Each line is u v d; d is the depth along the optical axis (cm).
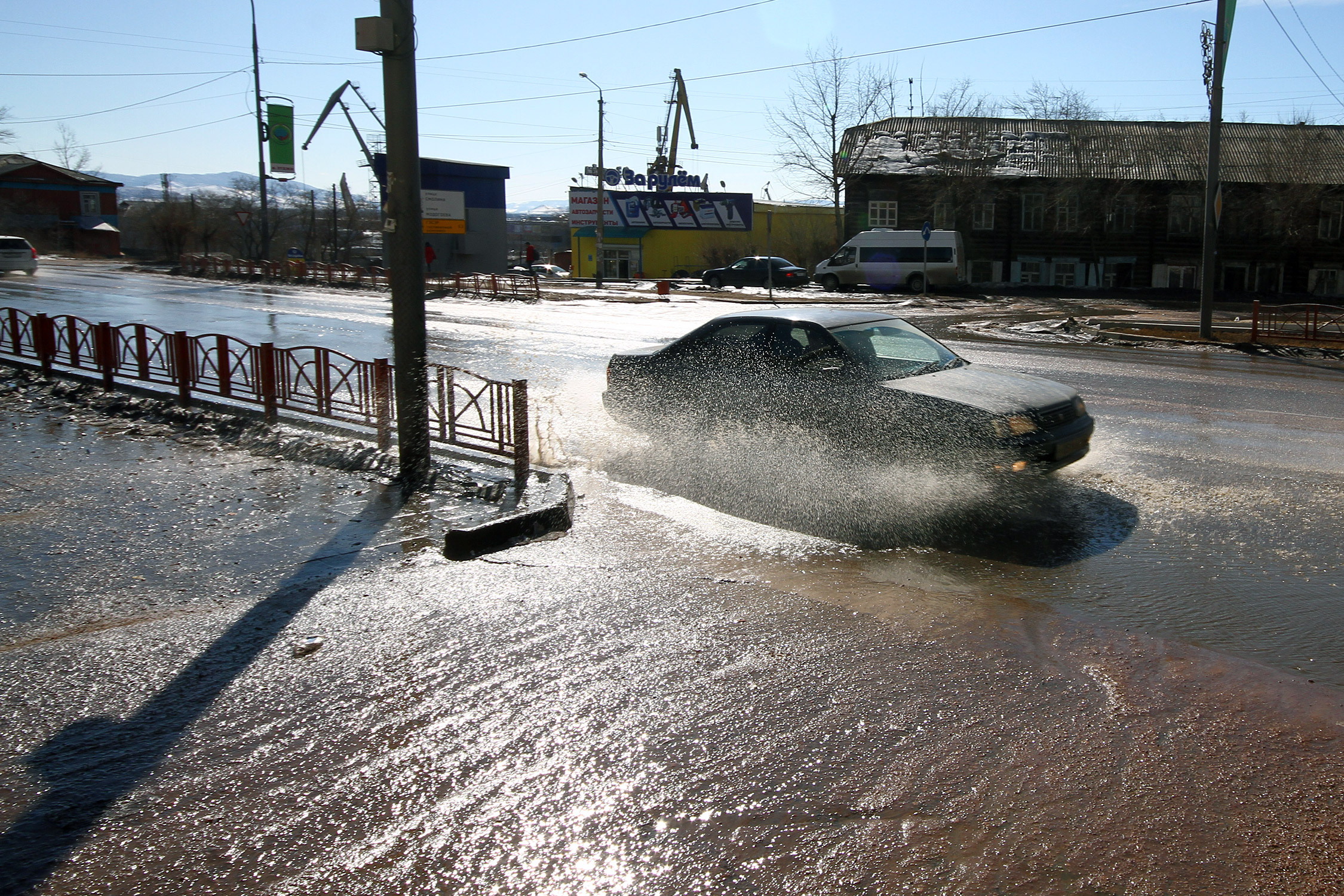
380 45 630
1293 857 256
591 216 5350
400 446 689
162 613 445
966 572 496
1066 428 630
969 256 4081
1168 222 3959
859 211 4162
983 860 256
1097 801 283
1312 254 3909
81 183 6222
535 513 566
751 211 5331
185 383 957
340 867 259
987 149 4053
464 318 2325
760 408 708
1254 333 1778
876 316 755
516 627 422
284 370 882
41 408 1005
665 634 411
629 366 810
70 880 254
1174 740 318
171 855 264
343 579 491
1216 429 897
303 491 667
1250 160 3959
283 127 3891
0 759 316
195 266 4225
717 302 3005
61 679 375
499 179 4972
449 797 291
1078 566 504
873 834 268
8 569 507
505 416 719
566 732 328
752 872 253
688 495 650
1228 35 1778
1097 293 3672
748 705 345
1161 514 601
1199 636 409
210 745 324
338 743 324
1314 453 786
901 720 333
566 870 256
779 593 462
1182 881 247
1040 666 376
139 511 618
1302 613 436
